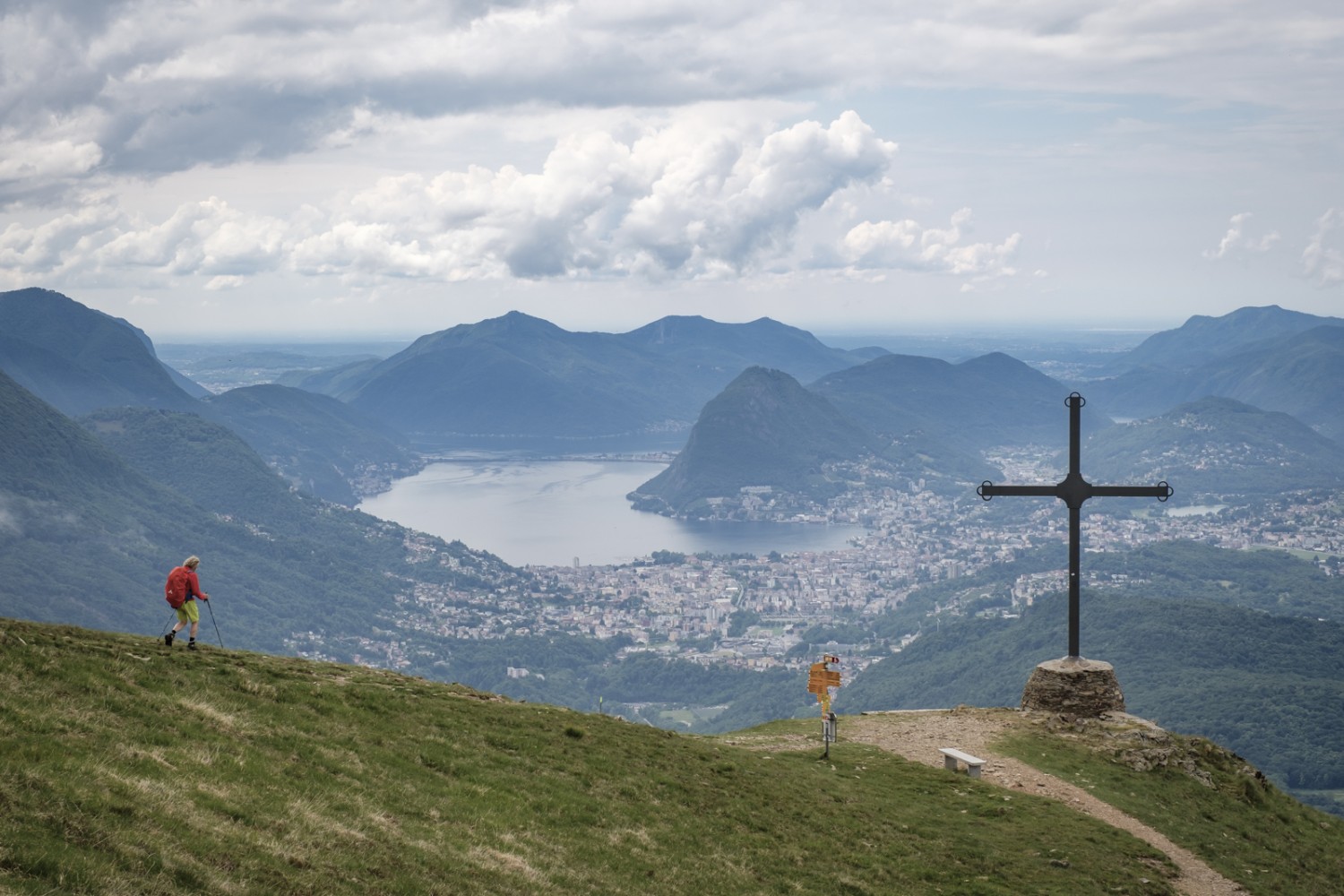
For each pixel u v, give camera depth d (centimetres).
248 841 1565
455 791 2155
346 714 2383
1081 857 2539
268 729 2108
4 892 1177
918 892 2270
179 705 2061
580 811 2255
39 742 1644
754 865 2239
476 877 1773
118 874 1318
